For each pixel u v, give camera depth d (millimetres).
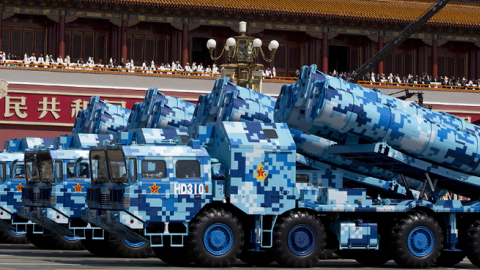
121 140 30875
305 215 26422
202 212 25422
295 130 32406
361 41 83562
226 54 80625
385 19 78125
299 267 26203
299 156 33156
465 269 28859
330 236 27703
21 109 65125
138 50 78250
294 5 77562
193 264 27156
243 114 33562
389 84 74312
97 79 66438
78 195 29609
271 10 75875
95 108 42219
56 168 29469
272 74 75438
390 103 28453
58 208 29297
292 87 29375
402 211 27578
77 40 76562
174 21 76188
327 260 32344
